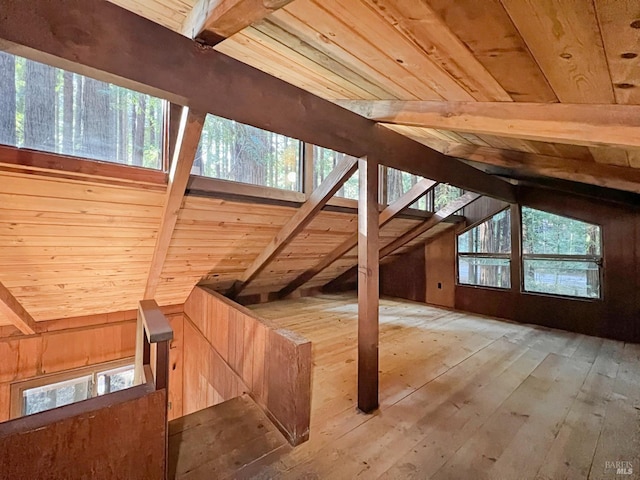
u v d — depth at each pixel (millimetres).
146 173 1990
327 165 3357
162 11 1262
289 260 4164
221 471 1593
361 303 2154
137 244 2578
